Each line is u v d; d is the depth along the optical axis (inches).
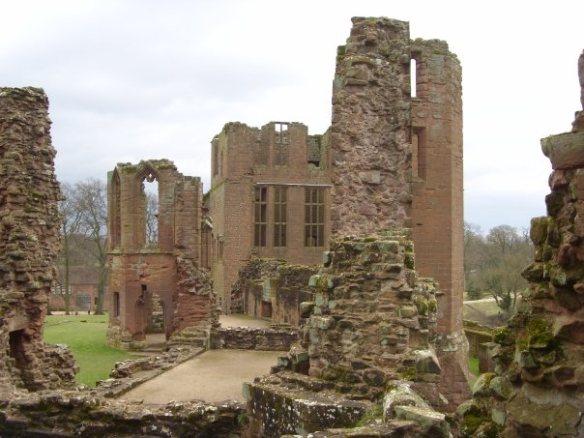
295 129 2343.8
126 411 511.2
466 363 1184.2
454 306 1153.4
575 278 215.5
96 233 2610.7
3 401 519.8
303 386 443.2
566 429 212.1
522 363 225.8
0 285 712.4
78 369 813.9
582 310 215.5
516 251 2459.4
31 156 762.2
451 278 1150.3
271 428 440.8
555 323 223.6
